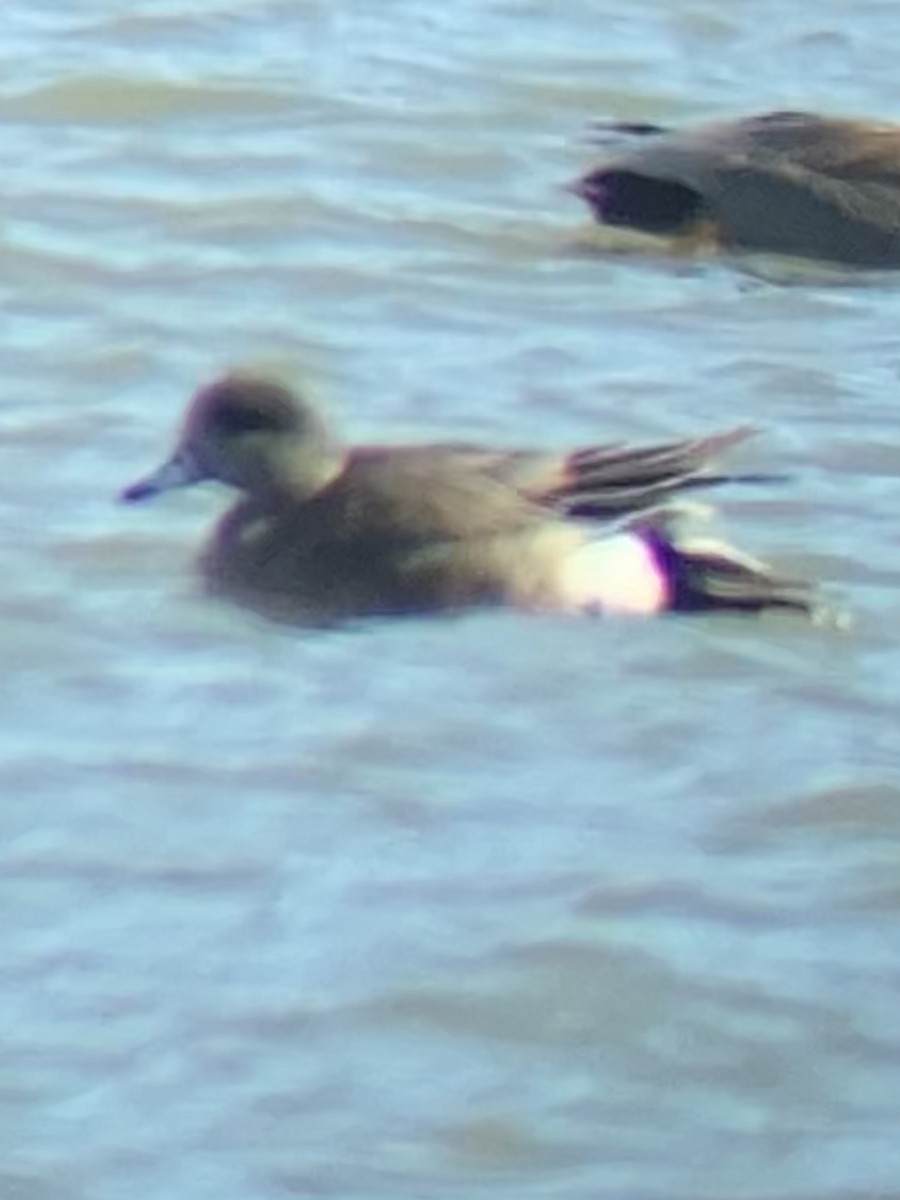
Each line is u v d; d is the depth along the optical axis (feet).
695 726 47.57
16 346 59.52
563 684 48.60
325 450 51.85
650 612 50.29
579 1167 38.91
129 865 44.06
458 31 75.51
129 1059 40.42
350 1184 38.45
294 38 74.64
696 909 43.32
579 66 73.67
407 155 68.80
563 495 51.08
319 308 61.67
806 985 41.96
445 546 50.75
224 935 42.65
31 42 73.92
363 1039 40.88
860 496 54.49
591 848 44.62
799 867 44.39
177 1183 38.42
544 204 66.74
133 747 46.73
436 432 56.44
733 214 65.31
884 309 63.10
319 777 46.16
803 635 49.85
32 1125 39.34
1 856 44.19
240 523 51.62
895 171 65.82
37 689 48.21
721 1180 38.73
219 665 48.96
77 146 68.80
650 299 62.69
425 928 42.83
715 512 53.57
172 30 74.79
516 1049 40.86
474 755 46.78
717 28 76.13
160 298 61.77
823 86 73.36
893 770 46.44
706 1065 40.65
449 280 63.00
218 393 51.83
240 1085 40.06
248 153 68.64
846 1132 39.55
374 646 49.62
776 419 57.47
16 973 41.88
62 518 52.90
